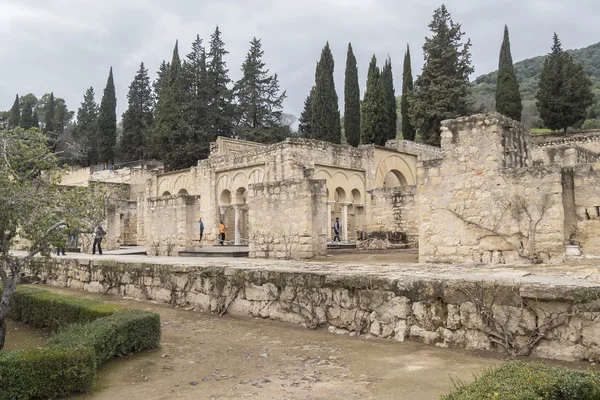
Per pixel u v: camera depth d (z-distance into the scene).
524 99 96.62
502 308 8.56
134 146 72.06
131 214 47.59
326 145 34.53
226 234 39.97
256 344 10.46
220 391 7.52
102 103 71.81
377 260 18.62
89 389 7.87
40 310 14.08
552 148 25.39
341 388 7.31
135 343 10.20
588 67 114.38
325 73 54.78
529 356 8.15
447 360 8.38
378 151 38.34
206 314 14.09
